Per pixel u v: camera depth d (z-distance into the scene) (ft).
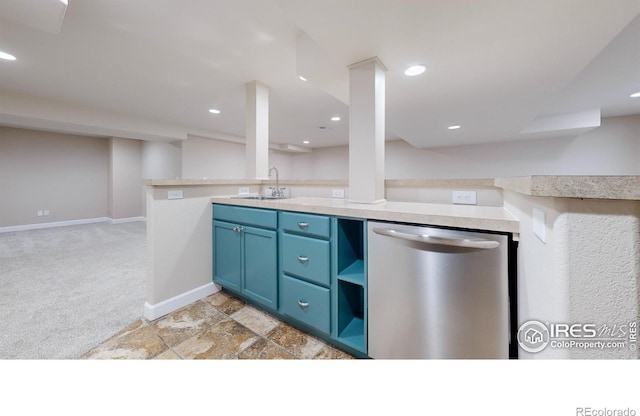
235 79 9.31
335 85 7.43
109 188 20.56
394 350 3.96
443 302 3.52
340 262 4.69
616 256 1.55
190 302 6.48
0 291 7.31
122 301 6.67
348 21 4.61
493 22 4.69
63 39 6.84
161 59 7.89
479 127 13.47
